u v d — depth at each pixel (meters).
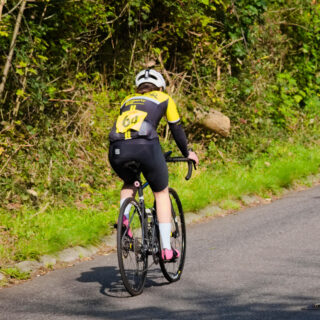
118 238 15.12
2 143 24.34
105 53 33.56
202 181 30.31
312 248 20.27
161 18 35.09
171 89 35.53
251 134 39.09
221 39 38.88
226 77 38.31
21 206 23.42
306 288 15.77
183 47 37.03
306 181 34.47
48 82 28.17
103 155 30.23
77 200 25.66
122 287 16.44
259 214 26.72
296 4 45.31
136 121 15.72
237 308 14.32
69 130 30.20
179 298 15.33
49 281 17.09
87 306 14.80
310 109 47.31
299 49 46.72
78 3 28.14
